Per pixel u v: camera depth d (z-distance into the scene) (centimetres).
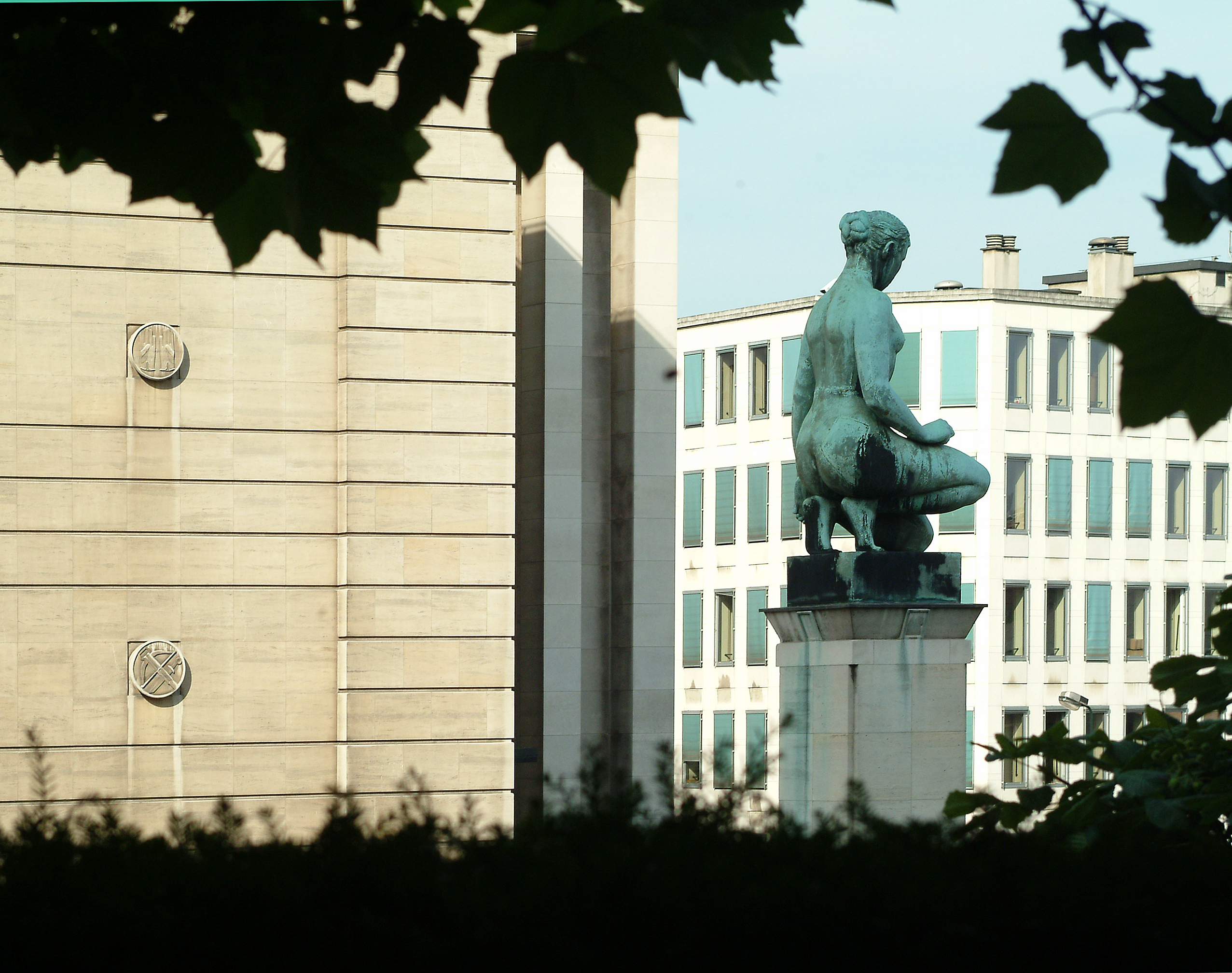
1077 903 1246
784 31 991
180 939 1188
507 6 960
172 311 5891
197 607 5875
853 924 1220
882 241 3747
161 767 5800
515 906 1181
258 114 1148
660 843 1362
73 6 1112
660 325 6906
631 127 913
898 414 3666
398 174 1097
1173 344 789
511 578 6075
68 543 5775
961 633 3688
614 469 6906
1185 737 1672
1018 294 19812
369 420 5981
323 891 1240
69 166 1232
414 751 5950
